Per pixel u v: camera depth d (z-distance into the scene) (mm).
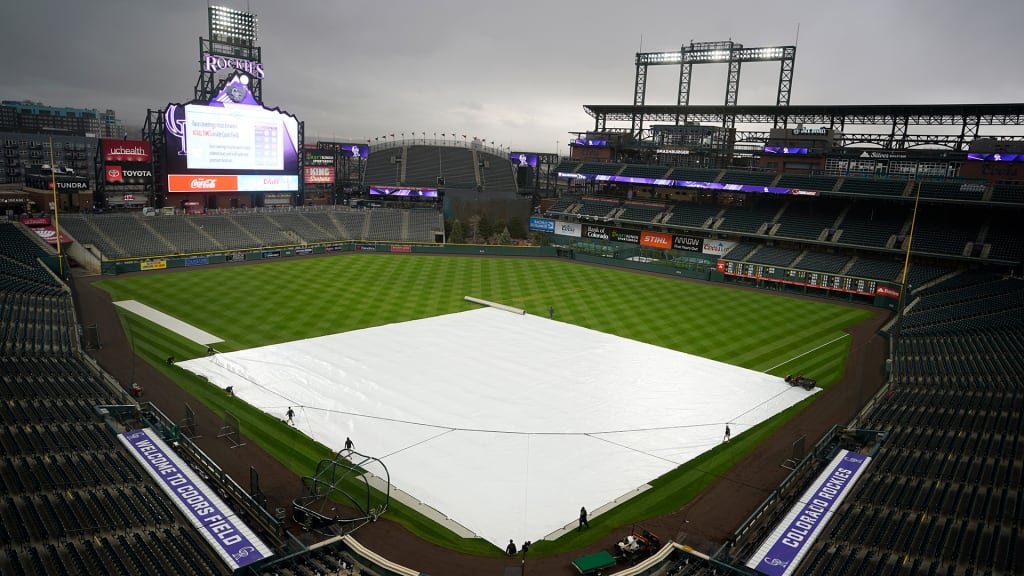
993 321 50562
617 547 24391
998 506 24656
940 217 77000
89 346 45188
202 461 29656
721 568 22844
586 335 53281
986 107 73875
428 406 37938
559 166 107812
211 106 88000
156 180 90938
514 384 41781
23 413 31109
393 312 58688
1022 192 69375
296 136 97812
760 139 92500
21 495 24141
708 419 37406
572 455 32656
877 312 64812
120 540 22266
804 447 33750
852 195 78438
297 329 52094
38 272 59312
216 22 88625
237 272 73750
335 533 25141
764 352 50188
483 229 101312
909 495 26375
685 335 54250
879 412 35875
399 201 118125
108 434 30516
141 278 68812
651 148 104062
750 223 86375
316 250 88562
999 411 33125
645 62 102375
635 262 86750
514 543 25281
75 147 139250
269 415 35844
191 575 20844
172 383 39688
